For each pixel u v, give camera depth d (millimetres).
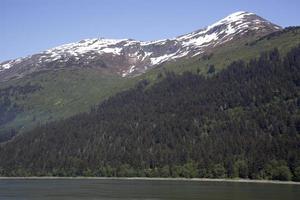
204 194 196250
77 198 191000
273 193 196625
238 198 178625
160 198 184875
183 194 198625
